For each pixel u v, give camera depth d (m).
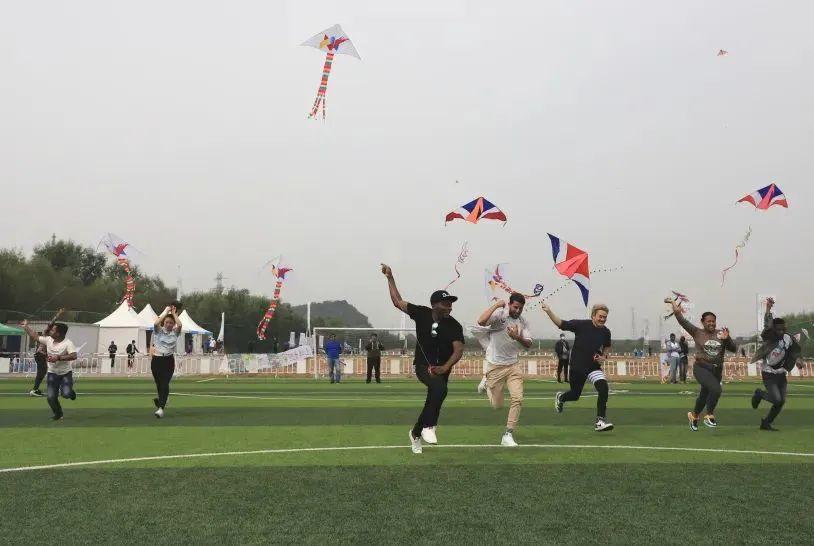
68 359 12.36
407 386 25.12
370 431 10.66
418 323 8.33
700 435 10.25
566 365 28.28
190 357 35.50
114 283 78.94
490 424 11.70
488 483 6.47
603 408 10.32
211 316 82.44
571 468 7.27
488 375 9.32
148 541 4.57
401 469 7.21
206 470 7.15
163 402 12.73
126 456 8.12
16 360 36.62
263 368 36.47
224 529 4.86
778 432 10.68
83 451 8.52
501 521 5.08
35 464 7.55
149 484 6.41
